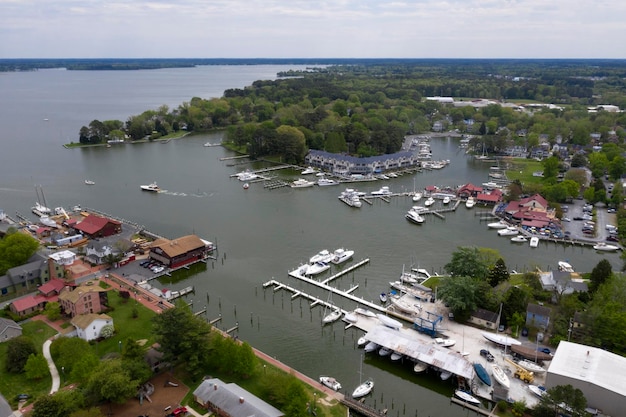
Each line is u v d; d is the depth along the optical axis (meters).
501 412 86.56
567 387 81.00
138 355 91.69
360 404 87.00
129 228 173.00
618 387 83.75
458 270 123.06
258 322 116.56
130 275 136.75
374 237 171.62
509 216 190.50
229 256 153.12
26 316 112.44
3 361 95.75
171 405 84.94
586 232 174.50
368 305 123.38
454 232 177.38
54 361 96.38
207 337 96.00
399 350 99.81
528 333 108.81
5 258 128.38
